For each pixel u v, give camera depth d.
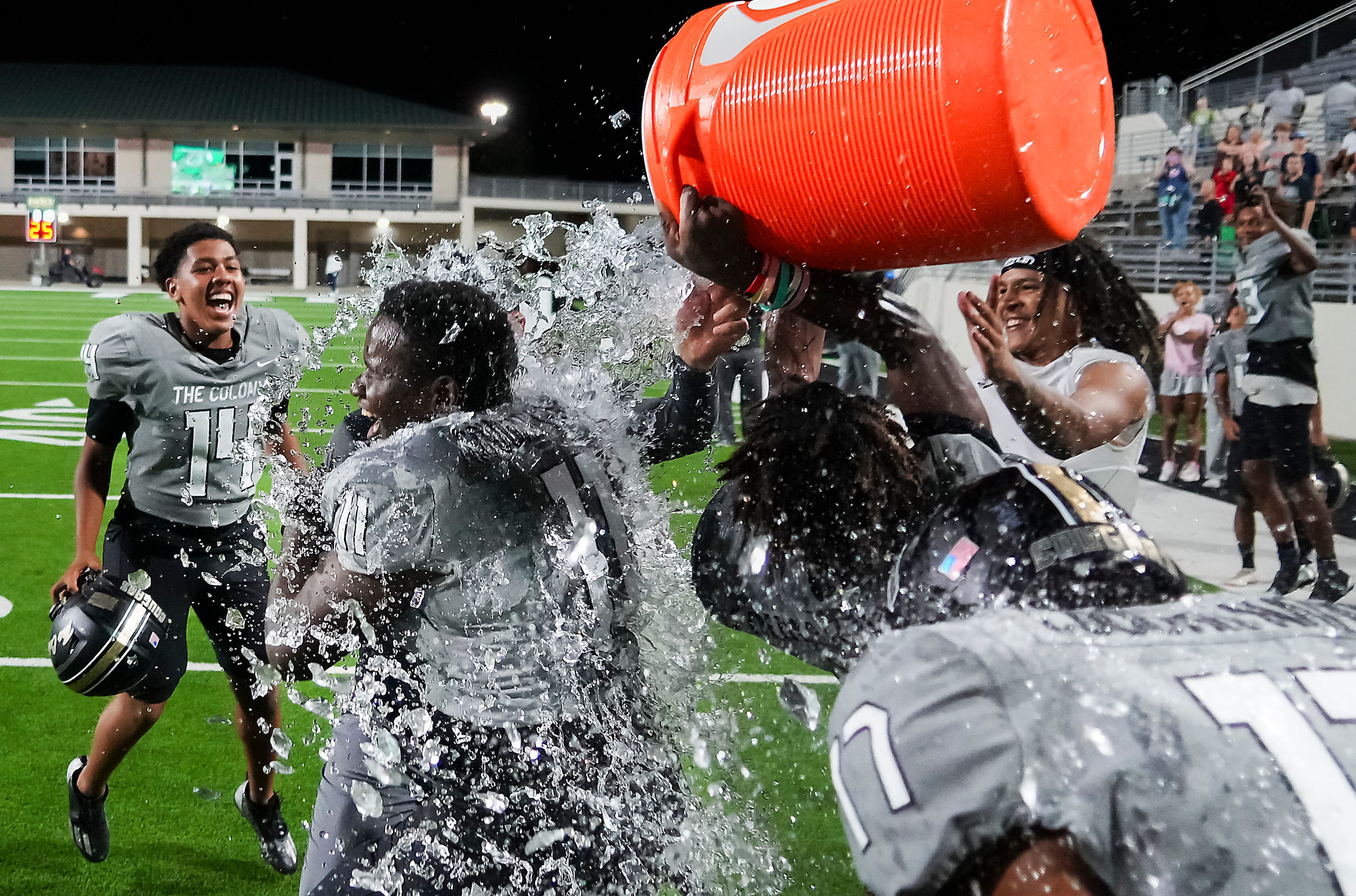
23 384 10.37
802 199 1.27
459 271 2.07
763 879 1.74
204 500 2.58
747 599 1.61
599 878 1.52
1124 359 2.26
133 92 39.31
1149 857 0.78
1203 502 5.64
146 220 38.22
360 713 1.56
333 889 1.51
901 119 1.17
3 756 2.97
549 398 1.78
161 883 2.42
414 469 1.48
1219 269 9.88
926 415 1.51
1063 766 0.79
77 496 2.56
